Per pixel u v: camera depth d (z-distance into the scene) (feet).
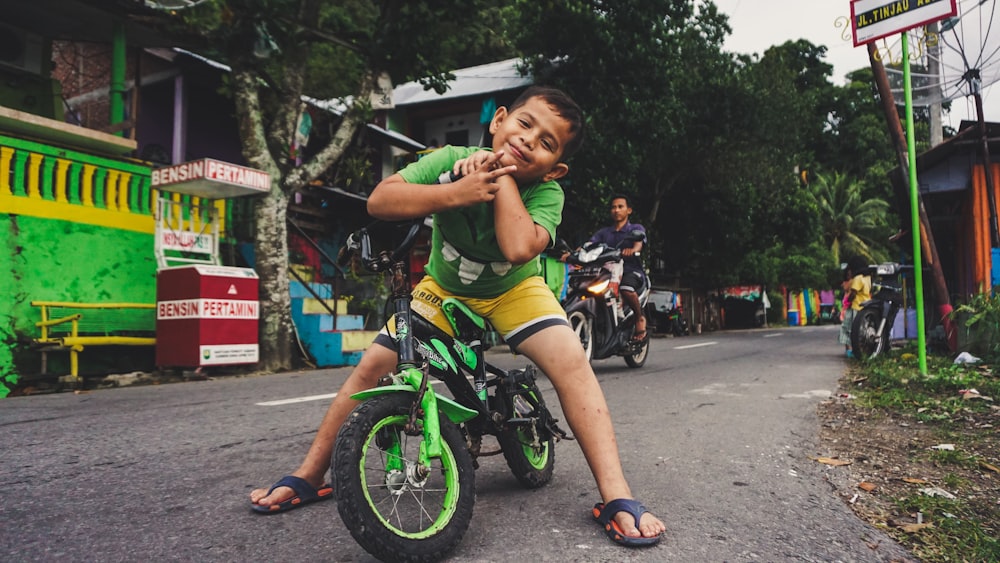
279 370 26.73
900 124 22.95
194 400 17.49
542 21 46.01
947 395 16.78
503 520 7.72
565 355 7.59
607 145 47.70
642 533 6.93
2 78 32.91
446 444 6.82
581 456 11.01
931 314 29.22
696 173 63.87
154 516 7.89
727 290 93.66
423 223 6.99
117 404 16.93
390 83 32.14
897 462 10.64
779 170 64.80
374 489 8.53
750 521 7.81
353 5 44.09
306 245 40.52
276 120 29.04
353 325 31.71
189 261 27.04
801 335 54.70
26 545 6.96
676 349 35.32
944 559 6.84
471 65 69.62
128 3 29.09
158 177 25.75
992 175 25.94
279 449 11.54
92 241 25.35
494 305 7.80
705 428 13.16
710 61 56.13
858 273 27.99
